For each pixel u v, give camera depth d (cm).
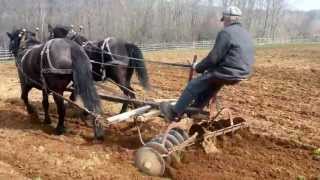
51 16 3519
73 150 435
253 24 4112
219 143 438
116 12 3559
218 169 388
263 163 404
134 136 479
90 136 491
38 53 483
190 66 423
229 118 442
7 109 619
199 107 412
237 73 373
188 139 392
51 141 470
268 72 1123
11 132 505
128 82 560
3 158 414
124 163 403
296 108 655
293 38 3234
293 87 865
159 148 372
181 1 3681
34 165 392
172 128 390
